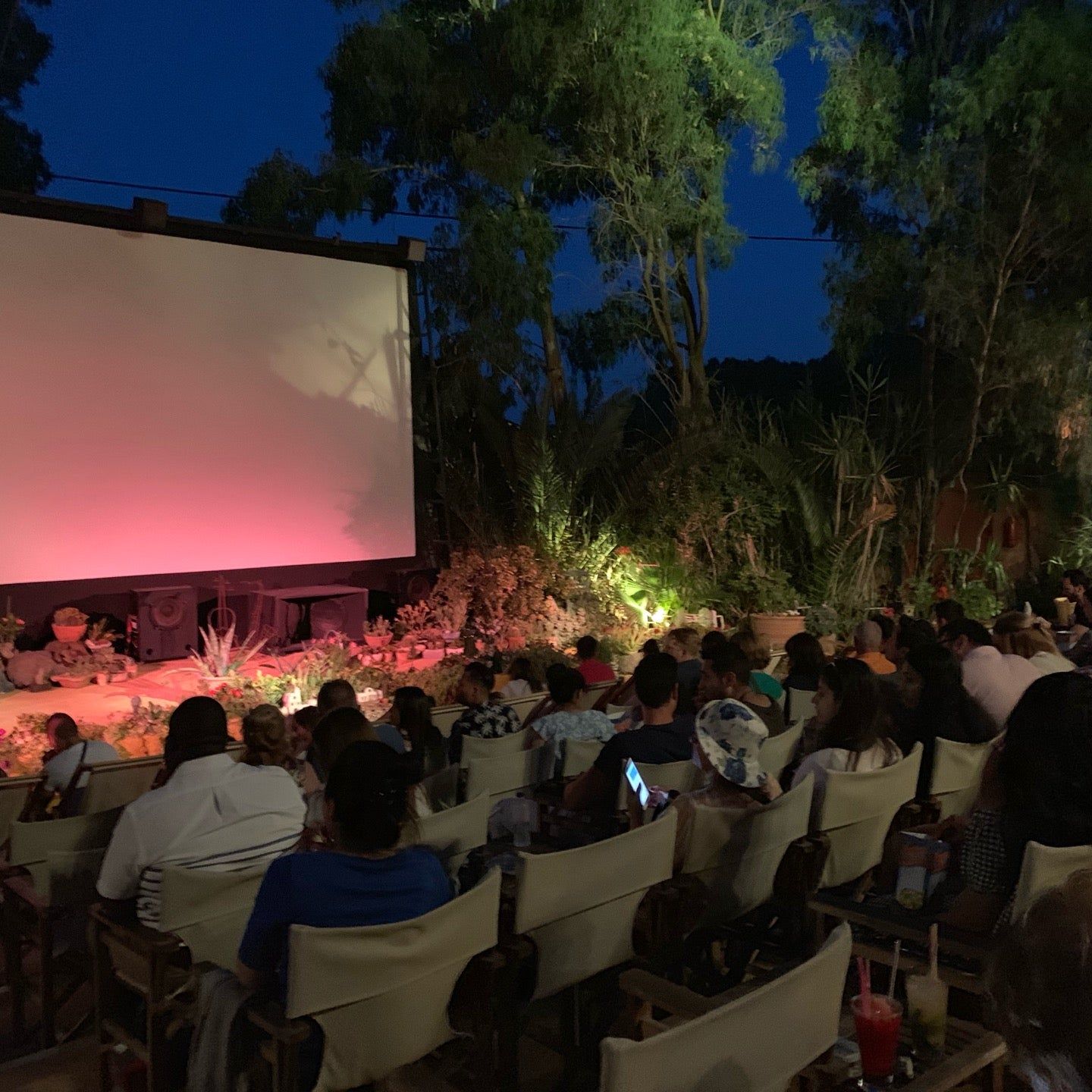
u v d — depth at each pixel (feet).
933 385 55.93
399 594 46.80
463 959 8.83
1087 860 8.36
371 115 51.47
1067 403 50.37
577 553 45.42
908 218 52.21
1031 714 8.73
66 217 37.60
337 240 44.47
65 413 37.70
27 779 15.67
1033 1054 3.22
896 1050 7.63
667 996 8.36
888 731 13.57
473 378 51.37
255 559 42.52
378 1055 8.32
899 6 53.42
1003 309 51.49
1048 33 47.57
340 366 45.11
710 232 52.01
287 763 15.55
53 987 12.19
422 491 48.11
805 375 66.23
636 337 57.11
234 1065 8.38
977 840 8.95
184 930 9.95
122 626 41.09
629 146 50.42
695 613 44.70
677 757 13.92
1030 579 54.95
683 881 10.88
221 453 41.50
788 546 49.60
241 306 42.01
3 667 35.17
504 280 49.37
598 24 47.37
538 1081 10.87
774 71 50.31
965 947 8.66
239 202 56.39
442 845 11.76
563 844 13.24
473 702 20.29
